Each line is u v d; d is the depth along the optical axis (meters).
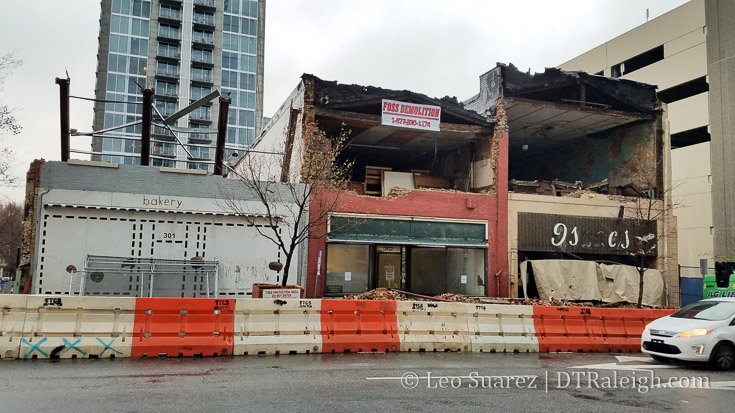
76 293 15.38
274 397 7.22
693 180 35.94
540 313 13.34
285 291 14.55
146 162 18.22
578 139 28.53
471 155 24.05
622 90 24.17
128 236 16.16
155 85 88.88
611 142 26.78
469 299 18.78
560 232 22.67
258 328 11.12
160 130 86.31
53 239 15.39
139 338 10.30
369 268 20.08
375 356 11.26
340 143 20.73
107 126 85.31
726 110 34.19
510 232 21.89
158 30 90.44
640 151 25.25
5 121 18.58
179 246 16.70
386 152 26.77
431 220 20.86
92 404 6.53
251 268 17.55
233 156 31.34
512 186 23.81
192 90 91.00
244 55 95.00
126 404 6.58
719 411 7.13
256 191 17.83
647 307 20.81
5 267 60.28
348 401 7.11
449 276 21.11
